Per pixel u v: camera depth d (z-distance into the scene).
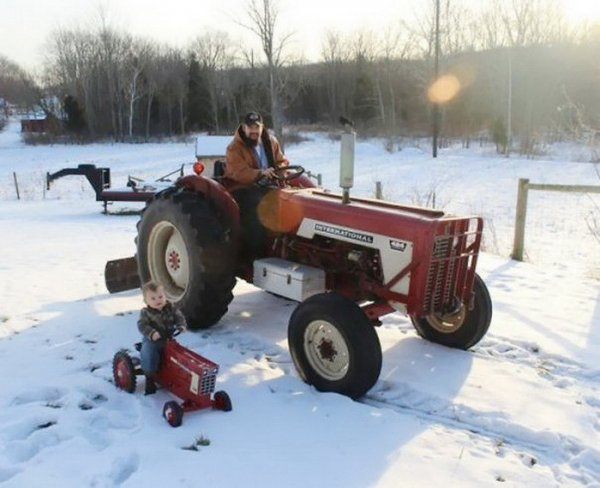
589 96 37.16
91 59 61.44
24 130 64.31
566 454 3.66
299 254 5.27
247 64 48.34
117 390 4.38
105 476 3.30
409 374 4.72
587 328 5.80
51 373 4.68
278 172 5.64
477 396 4.36
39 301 6.69
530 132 37.16
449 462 3.51
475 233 4.58
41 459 3.46
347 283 4.97
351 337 4.16
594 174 23.95
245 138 5.61
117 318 5.97
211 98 60.28
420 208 4.68
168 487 3.21
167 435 3.73
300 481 3.29
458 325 5.19
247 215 5.55
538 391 4.45
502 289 7.20
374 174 26.86
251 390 4.37
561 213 14.95
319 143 44.06
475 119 46.75
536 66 40.72
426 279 4.30
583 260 9.55
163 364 4.27
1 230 12.55
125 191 14.99
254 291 6.92
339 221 4.78
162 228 5.86
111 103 59.12
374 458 3.53
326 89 62.75
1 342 5.38
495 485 3.29
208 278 5.28
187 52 67.62
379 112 51.25
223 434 3.76
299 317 4.46
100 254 9.57
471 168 28.27
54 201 19.33
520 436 3.85
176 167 32.81
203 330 5.64
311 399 4.24
